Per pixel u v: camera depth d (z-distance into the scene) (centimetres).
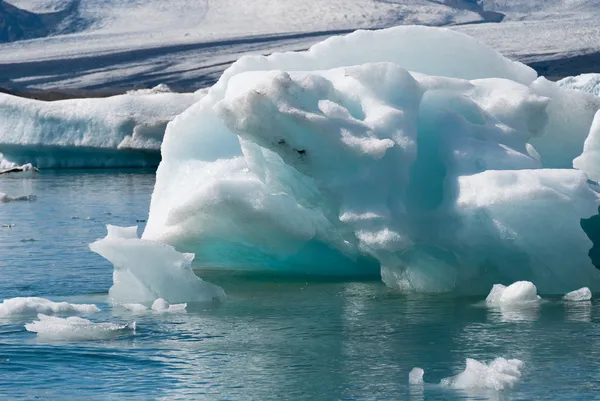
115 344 1548
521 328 1616
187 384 1323
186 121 2262
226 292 1997
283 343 1543
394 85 1891
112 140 7050
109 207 4244
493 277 1911
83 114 7169
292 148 1775
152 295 1919
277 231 2072
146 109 7150
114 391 1296
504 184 1798
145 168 7281
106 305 1900
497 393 1254
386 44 2223
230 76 2212
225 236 2142
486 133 1959
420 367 1394
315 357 1455
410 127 1841
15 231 3338
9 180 6181
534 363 1395
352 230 1845
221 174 2170
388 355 1460
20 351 1500
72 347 1525
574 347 1481
